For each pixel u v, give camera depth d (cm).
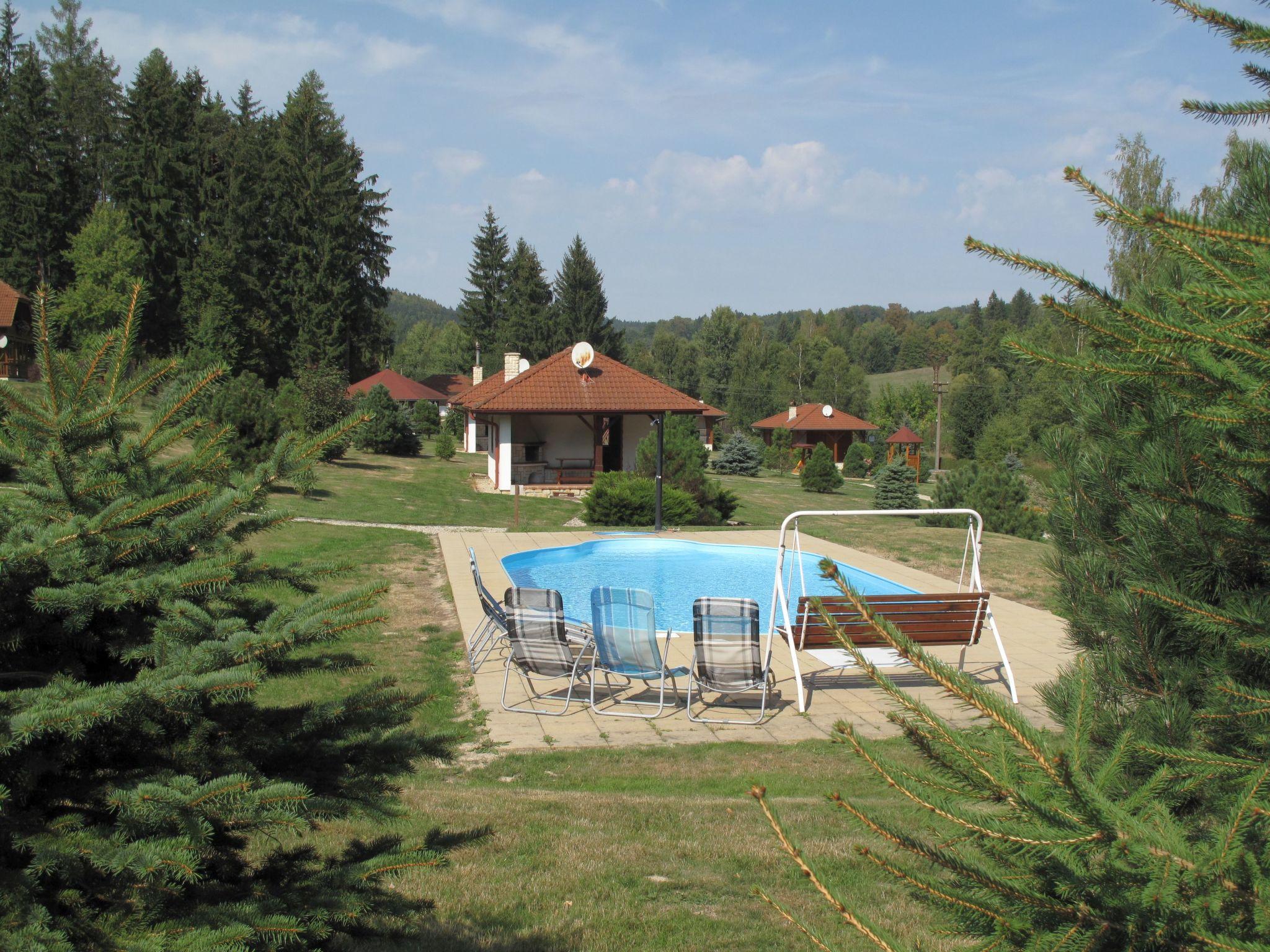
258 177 5422
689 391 9275
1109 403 350
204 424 349
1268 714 246
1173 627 313
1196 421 198
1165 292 201
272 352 5281
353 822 499
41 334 320
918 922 404
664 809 564
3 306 3453
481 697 821
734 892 448
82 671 296
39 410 312
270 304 5316
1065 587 362
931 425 7081
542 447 3020
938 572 1489
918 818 205
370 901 313
